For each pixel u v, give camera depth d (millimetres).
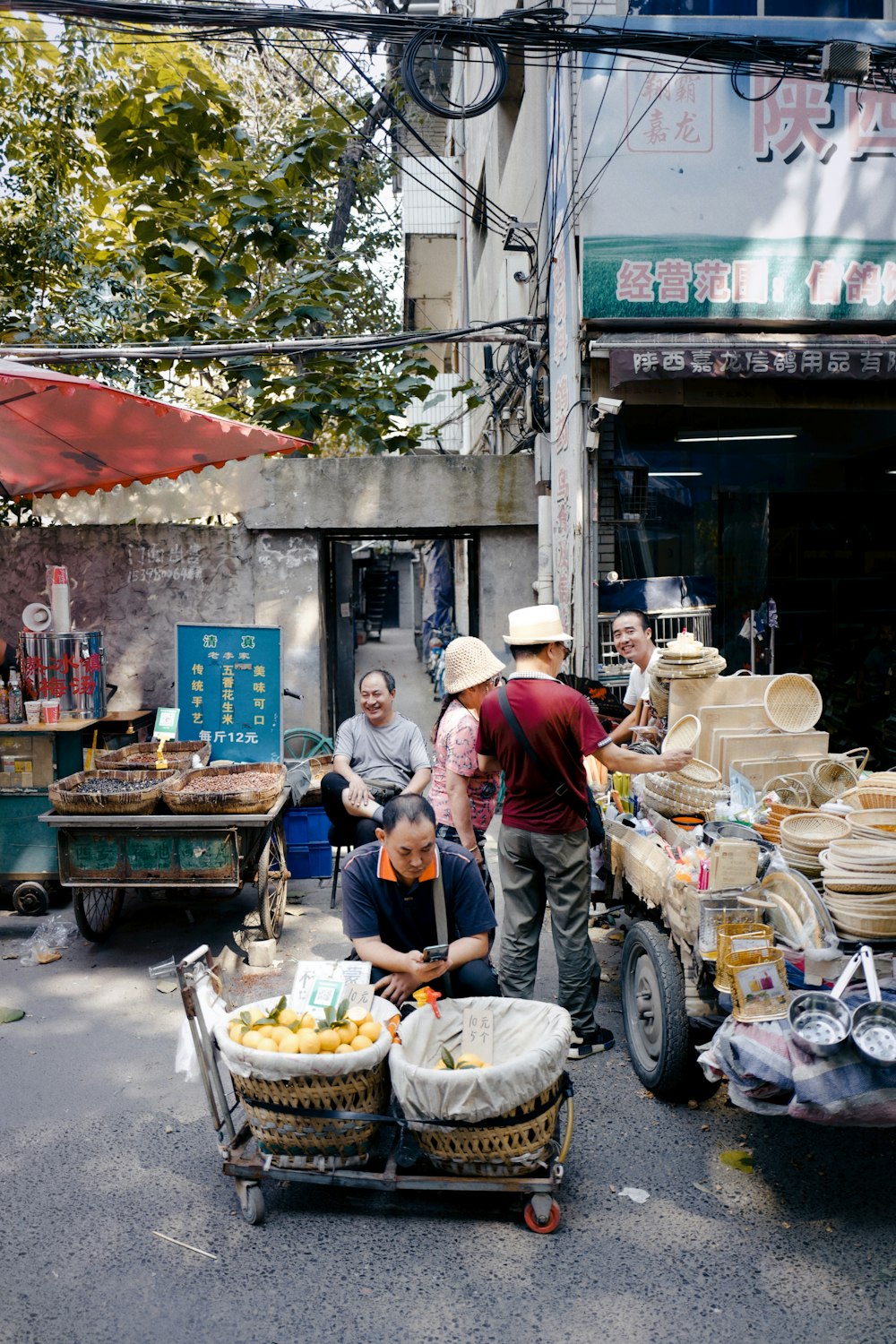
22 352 7531
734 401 7293
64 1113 3922
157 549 8672
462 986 3699
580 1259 3002
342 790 5844
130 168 9578
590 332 7148
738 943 3246
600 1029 4480
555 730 4090
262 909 5539
